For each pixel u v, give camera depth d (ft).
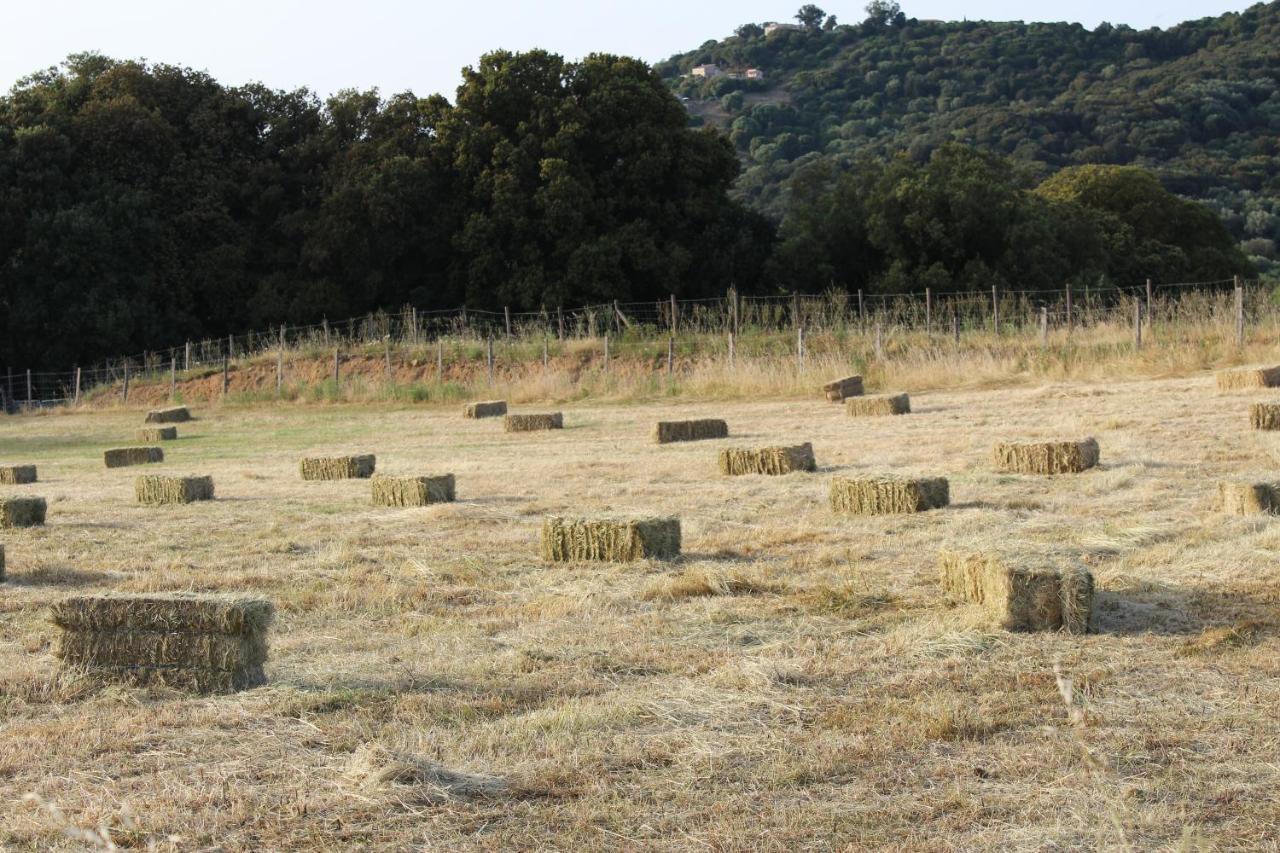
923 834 16.02
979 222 151.02
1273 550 30.48
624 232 146.92
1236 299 84.33
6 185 144.97
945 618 25.68
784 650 24.31
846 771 18.17
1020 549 26.53
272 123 164.76
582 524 34.01
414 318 135.23
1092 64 368.27
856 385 82.64
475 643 25.82
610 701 21.52
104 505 51.55
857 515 39.63
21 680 23.77
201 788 18.12
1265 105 306.14
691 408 86.53
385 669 23.90
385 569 34.17
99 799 17.88
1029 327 97.86
